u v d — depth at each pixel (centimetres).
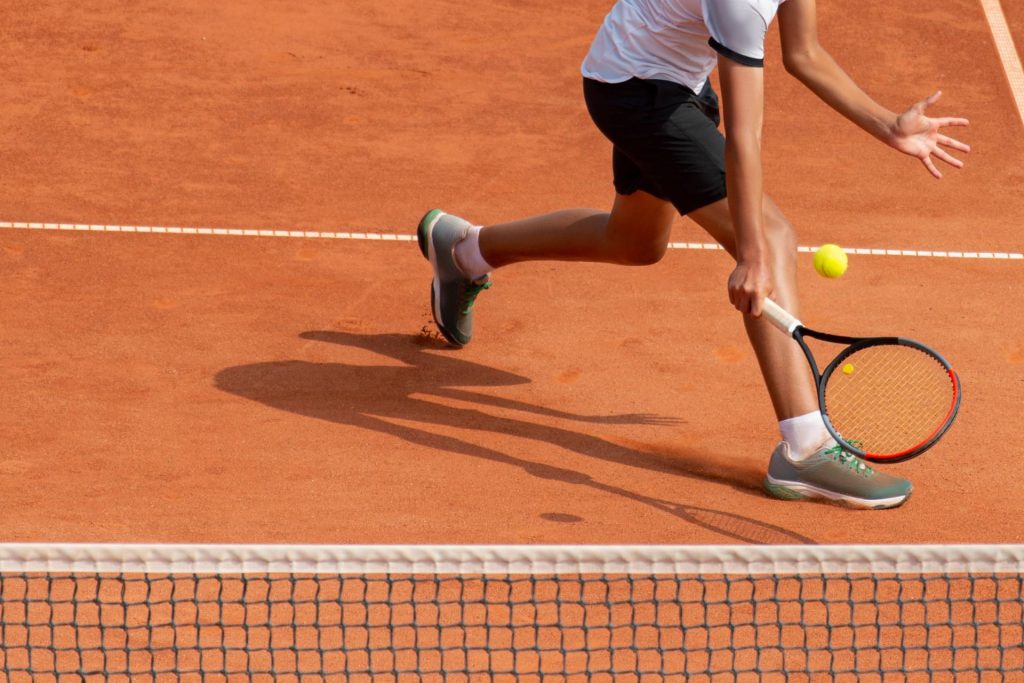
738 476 1900
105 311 2441
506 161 3306
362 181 3152
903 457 1575
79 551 1237
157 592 1469
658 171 1842
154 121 3419
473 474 1861
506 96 3681
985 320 2542
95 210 2917
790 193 3175
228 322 2427
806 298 2622
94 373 2188
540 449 1962
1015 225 3045
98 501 1741
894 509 1784
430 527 1686
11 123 3350
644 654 1380
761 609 1463
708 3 1623
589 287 2647
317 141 3359
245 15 4100
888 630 1428
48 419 2005
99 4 4097
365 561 1242
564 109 3628
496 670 1345
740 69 1614
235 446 1934
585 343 2405
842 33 4144
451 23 4128
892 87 3859
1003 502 1816
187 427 1998
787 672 1321
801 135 3497
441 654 1265
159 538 1634
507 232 2188
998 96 3825
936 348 2398
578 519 1720
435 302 2316
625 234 2056
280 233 2853
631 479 1866
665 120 1803
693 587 1504
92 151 3231
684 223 2972
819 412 1762
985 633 1426
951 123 1700
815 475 1791
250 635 1390
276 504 1745
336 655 1363
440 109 3581
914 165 3353
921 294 2658
